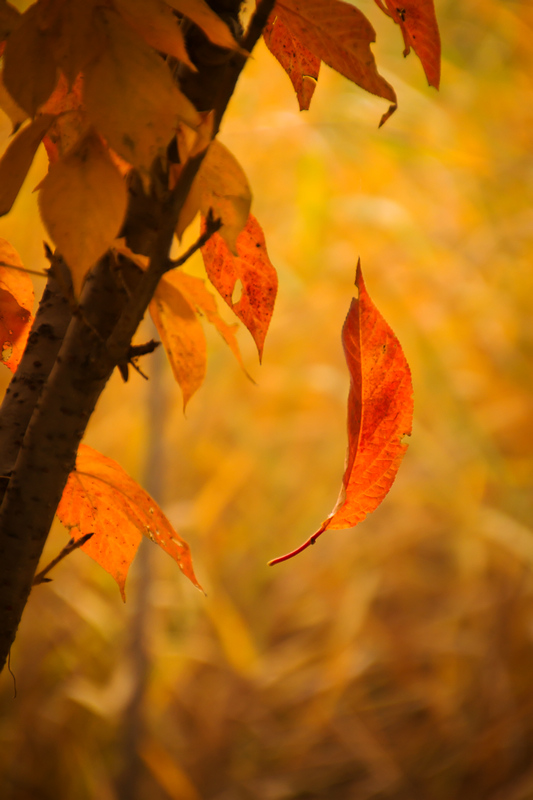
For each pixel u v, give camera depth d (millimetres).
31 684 3707
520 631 3680
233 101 4027
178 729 3838
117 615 3701
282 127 3939
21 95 817
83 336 855
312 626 4020
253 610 4078
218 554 4074
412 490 4020
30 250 3652
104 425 4004
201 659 3709
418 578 4051
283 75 4098
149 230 850
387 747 3725
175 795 3340
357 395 866
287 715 3867
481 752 3518
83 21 818
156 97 814
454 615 3826
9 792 3475
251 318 899
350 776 3707
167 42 823
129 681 3270
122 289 857
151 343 855
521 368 4027
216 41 827
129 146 812
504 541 3742
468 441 3963
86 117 832
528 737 3574
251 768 3707
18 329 919
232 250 858
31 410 906
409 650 3809
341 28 866
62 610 3797
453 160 3998
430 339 4086
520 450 4004
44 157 3480
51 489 870
